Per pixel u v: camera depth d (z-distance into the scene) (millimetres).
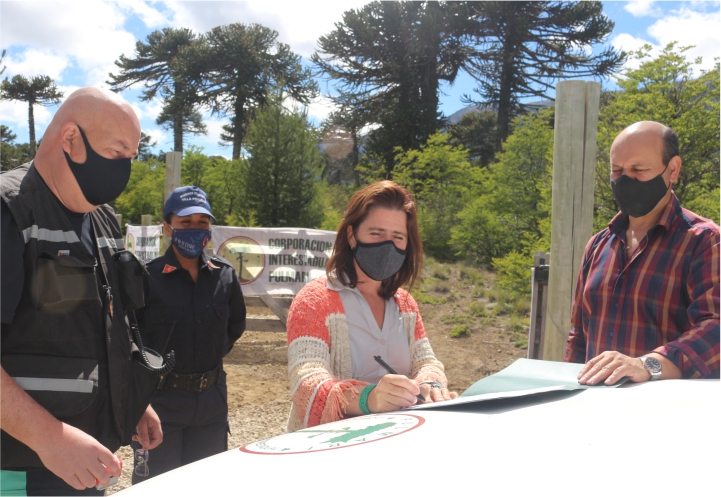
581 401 1036
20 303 1385
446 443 750
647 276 2062
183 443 2635
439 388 1579
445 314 10758
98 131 1464
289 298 7422
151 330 2553
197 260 2727
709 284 1871
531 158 17172
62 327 1438
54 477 1454
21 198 1399
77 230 1579
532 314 4520
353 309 1659
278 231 7336
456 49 31891
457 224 18281
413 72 32281
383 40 31953
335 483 644
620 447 684
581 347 2379
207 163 27328
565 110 3486
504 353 8359
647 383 1249
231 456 868
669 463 628
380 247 1636
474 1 30172
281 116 19422
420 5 30812
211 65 40312
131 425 1673
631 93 10812
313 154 19906
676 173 2078
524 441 727
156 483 760
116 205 29172
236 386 6066
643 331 2070
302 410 1433
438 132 20797
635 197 2051
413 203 1739
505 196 16953
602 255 2270
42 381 1386
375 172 26734
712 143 9836
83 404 1436
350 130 35156
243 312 2914
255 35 40812
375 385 1404
